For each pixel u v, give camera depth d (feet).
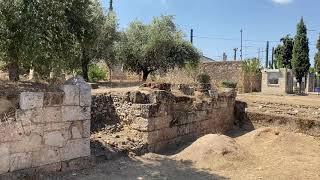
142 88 50.42
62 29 46.16
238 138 51.47
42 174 29.94
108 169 33.83
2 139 27.45
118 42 109.50
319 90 156.66
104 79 115.75
